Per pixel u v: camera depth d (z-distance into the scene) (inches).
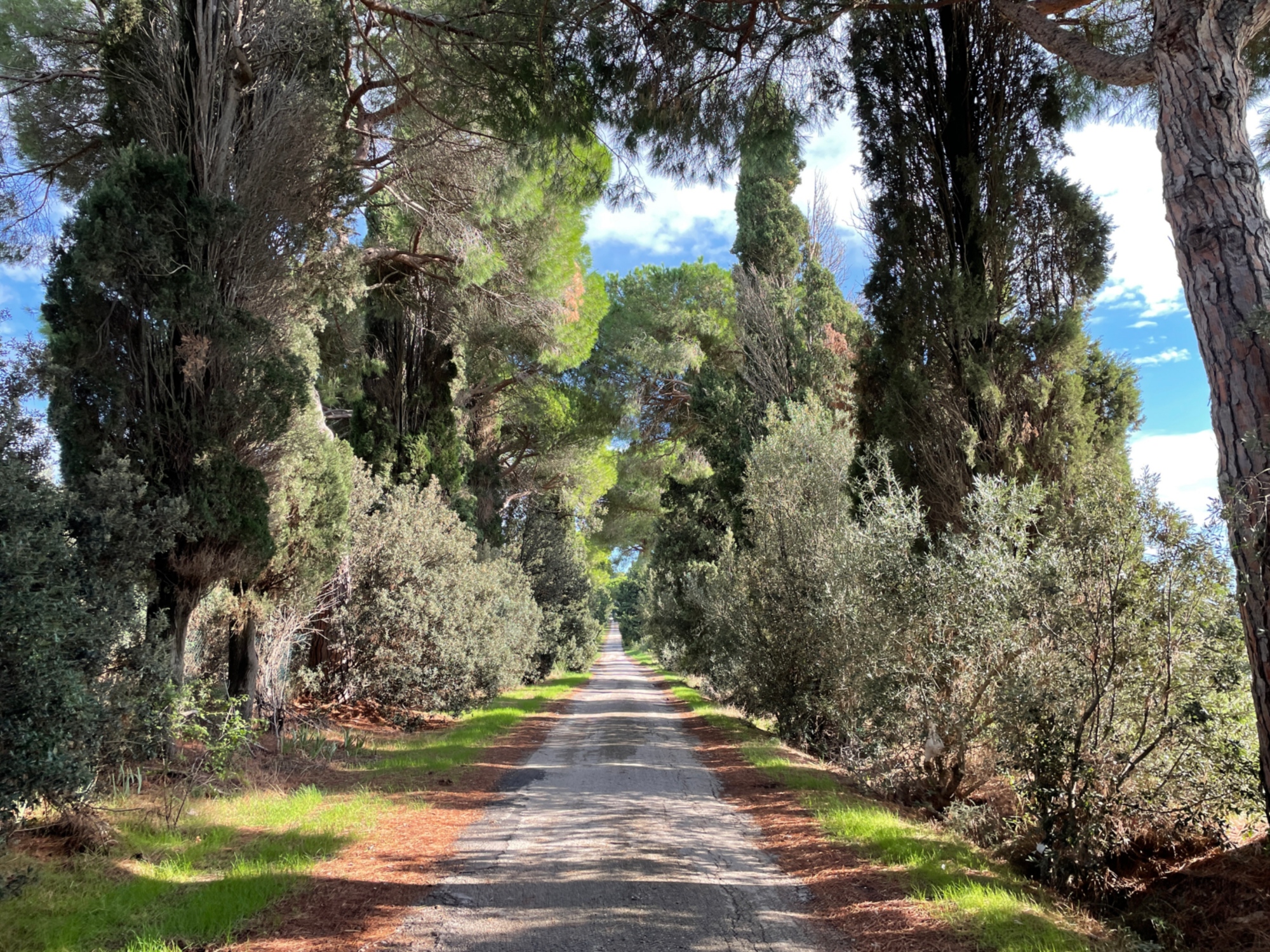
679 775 394.9
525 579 997.2
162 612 297.0
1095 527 238.1
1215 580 215.2
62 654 222.7
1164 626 225.5
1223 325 205.5
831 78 377.7
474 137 550.0
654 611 955.3
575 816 297.3
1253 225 207.6
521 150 451.2
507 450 1205.1
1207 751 217.5
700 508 852.0
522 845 254.8
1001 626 263.9
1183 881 210.1
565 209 711.7
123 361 328.2
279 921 180.9
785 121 386.9
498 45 394.9
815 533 492.7
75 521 264.1
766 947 168.9
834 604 421.1
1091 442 362.0
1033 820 253.1
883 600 330.6
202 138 365.4
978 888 199.5
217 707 404.2
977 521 301.9
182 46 368.8
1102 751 235.3
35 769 195.5
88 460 305.6
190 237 342.0
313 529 440.1
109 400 316.5
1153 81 239.5
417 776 379.6
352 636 571.8
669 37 348.8
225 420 345.4
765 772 394.6
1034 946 160.6
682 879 217.5
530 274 760.3
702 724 648.4
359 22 484.4
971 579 281.4
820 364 782.5
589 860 235.6
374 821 286.4
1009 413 377.7
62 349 304.7
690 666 863.7
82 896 187.3
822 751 478.0
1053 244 393.4
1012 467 363.9
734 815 304.5
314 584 448.5
